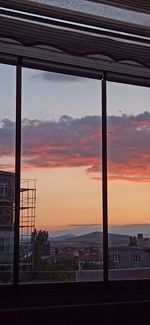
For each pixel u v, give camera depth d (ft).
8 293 11.00
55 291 11.53
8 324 9.74
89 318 10.44
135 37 11.09
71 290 11.73
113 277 12.30
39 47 11.52
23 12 9.94
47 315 10.09
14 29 10.14
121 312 10.75
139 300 11.35
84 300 11.30
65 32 10.58
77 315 10.35
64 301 11.10
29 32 10.26
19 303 10.73
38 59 11.62
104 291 12.04
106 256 12.28
